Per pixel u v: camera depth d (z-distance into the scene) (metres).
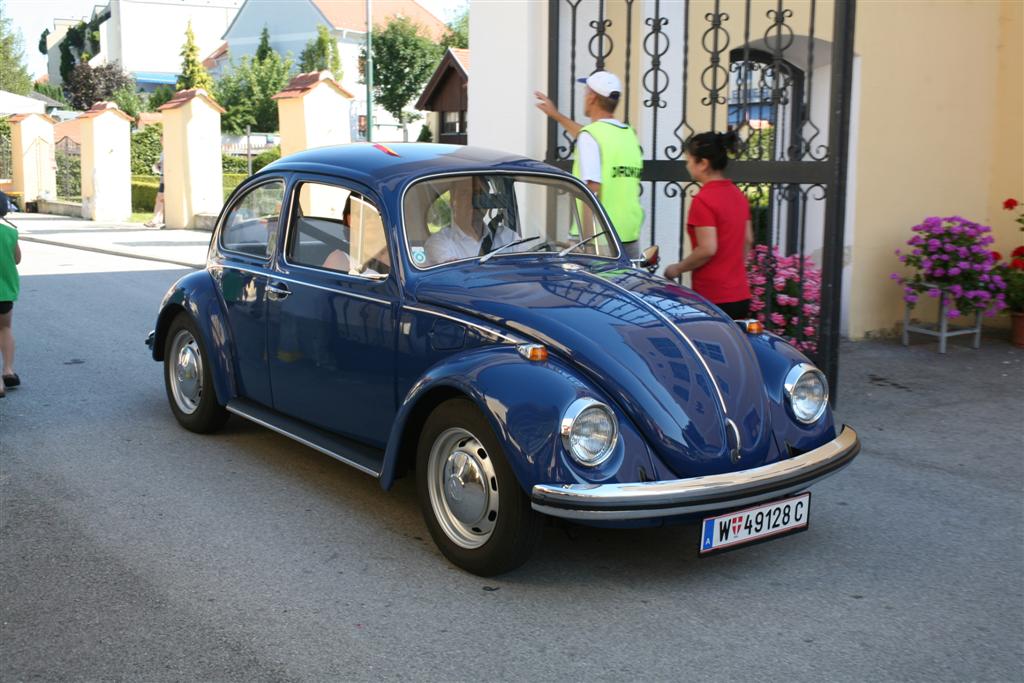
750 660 3.44
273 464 5.51
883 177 9.47
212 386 5.79
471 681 3.28
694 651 3.50
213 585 3.98
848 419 6.64
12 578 4.03
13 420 6.33
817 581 4.11
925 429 6.42
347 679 3.28
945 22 9.67
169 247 17.48
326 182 5.02
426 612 3.77
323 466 5.50
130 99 54.31
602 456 3.65
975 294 8.78
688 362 4.04
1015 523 4.80
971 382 7.77
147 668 3.34
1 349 7.11
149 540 4.43
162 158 22.23
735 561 4.30
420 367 4.40
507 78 8.38
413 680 3.28
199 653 3.44
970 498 5.15
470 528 4.09
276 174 5.43
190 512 4.78
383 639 3.56
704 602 3.89
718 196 5.42
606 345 3.96
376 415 4.67
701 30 8.73
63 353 8.34
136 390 7.11
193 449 5.76
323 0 61.66
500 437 3.71
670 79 8.55
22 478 5.24
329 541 4.44
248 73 47.75
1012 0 10.00
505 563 3.92
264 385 5.38
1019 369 8.24
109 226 22.66
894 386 7.61
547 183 5.16
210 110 21.84
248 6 62.97
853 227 9.34
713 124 6.62
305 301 4.98
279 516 4.74
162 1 72.69
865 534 4.64
